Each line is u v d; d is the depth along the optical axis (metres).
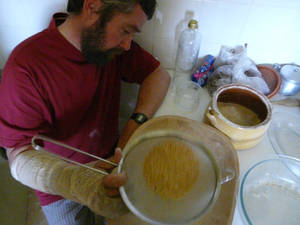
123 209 0.50
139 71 0.85
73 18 0.62
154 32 0.84
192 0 0.74
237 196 0.57
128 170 0.52
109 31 0.58
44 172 0.55
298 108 0.80
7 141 0.64
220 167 0.60
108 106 0.86
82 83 0.70
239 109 0.73
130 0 0.52
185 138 0.61
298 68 0.86
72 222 0.89
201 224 0.52
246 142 0.65
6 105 0.63
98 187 0.50
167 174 0.52
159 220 0.45
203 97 0.84
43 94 0.65
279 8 0.74
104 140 0.93
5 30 0.85
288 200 0.59
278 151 0.68
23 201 1.19
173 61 0.95
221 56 0.89
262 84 0.79
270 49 0.87
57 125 0.75
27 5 0.78
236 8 0.75
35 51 0.62
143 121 0.78
